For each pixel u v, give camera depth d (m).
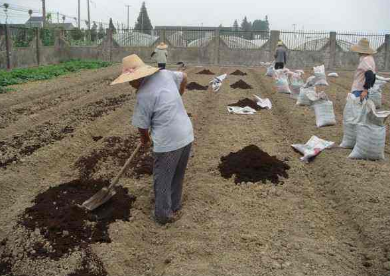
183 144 5.14
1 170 6.95
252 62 31.42
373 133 7.29
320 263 4.45
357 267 4.48
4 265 4.50
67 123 10.20
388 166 7.13
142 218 5.48
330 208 5.92
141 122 5.09
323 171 7.10
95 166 7.31
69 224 5.05
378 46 30.25
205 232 5.08
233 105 12.55
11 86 16.89
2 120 10.65
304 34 30.86
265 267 4.37
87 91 15.70
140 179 6.72
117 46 32.03
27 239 4.80
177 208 5.71
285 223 5.38
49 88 16.16
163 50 21.91
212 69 27.06
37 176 6.98
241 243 4.84
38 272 4.34
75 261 4.46
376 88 11.98
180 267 4.34
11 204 5.98
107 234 4.98
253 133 9.52
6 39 23.08
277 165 7.06
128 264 4.57
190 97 13.95
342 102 13.62
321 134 9.23
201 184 6.41
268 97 14.59
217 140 8.88
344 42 30.61
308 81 12.66
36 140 8.76
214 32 31.44
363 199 5.82
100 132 9.82
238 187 6.40
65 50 32.16
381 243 4.82
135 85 5.18
